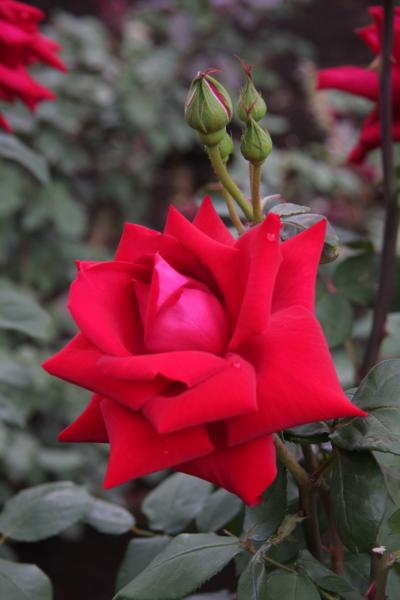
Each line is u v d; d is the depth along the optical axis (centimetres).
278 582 53
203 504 68
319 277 70
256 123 54
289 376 48
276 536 54
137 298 50
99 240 210
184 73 219
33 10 88
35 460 151
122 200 207
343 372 105
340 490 52
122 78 197
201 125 54
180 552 54
